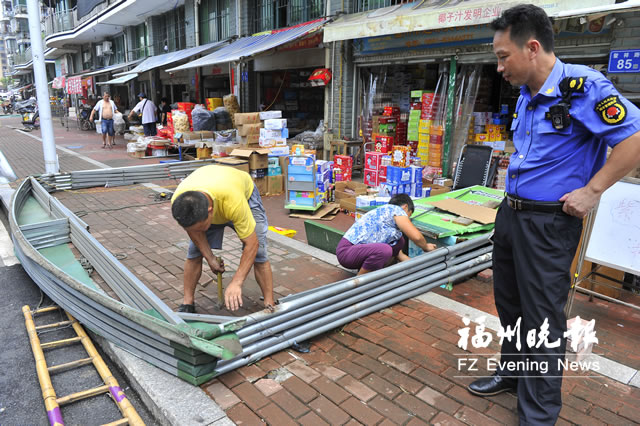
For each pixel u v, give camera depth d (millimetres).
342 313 3338
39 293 4258
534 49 2000
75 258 4691
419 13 6316
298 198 6555
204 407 2447
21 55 56469
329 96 9648
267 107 12461
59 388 2857
